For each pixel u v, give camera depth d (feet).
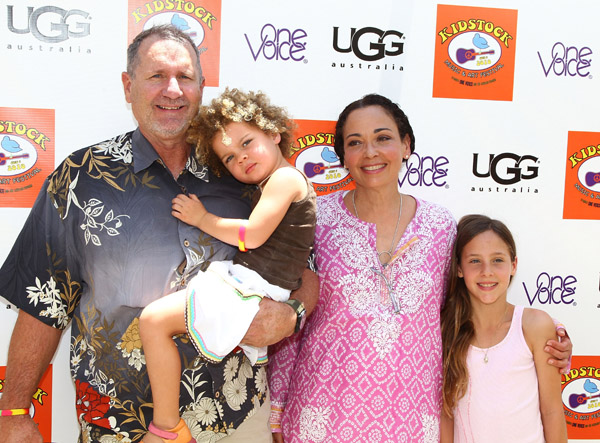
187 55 5.42
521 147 7.63
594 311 7.86
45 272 5.41
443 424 6.45
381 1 7.27
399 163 5.98
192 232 5.50
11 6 6.66
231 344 4.93
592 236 7.80
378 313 5.65
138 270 5.34
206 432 5.36
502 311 6.39
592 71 7.63
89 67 6.89
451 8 7.36
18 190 6.88
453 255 6.41
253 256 5.39
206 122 5.26
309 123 7.34
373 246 5.86
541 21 7.50
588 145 7.72
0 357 7.00
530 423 6.12
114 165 5.52
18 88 6.77
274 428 6.24
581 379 7.89
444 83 7.45
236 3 7.04
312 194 5.48
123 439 5.26
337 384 5.66
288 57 7.20
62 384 7.14
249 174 5.36
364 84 7.35
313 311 6.15
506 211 7.69
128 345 5.29
